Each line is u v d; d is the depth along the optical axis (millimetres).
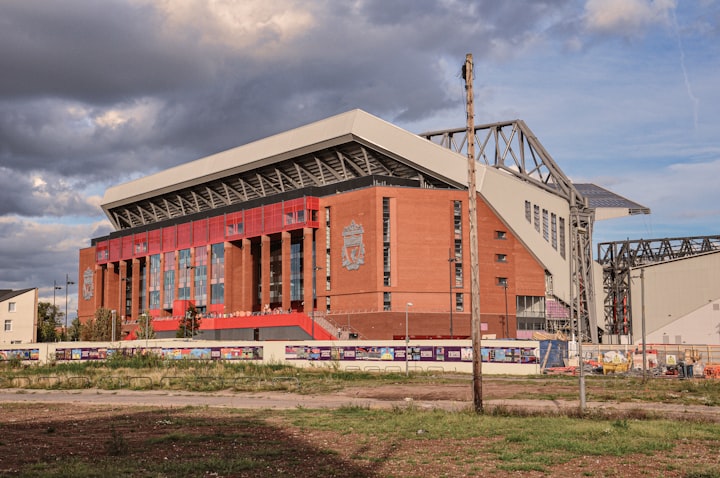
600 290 143625
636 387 56844
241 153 145750
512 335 121125
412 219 115875
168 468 21438
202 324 132500
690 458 23125
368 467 21969
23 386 65188
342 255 120688
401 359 80812
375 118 123312
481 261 119125
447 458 23375
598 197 157625
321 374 73562
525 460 22656
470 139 37812
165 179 166125
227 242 145625
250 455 24281
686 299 121812
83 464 22125
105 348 99688
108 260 179125
